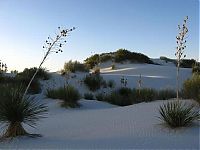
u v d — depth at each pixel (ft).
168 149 22.02
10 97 27.30
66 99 54.34
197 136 25.41
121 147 22.80
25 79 71.31
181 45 31.63
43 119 39.75
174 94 64.64
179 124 27.91
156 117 32.81
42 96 64.18
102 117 37.50
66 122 36.09
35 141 25.52
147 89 67.72
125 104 64.95
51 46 28.84
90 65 143.33
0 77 71.05
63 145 23.97
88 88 80.07
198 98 38.73
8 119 26.71
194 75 49.16
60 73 95.30
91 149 22.57
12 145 24.36
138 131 27.71
